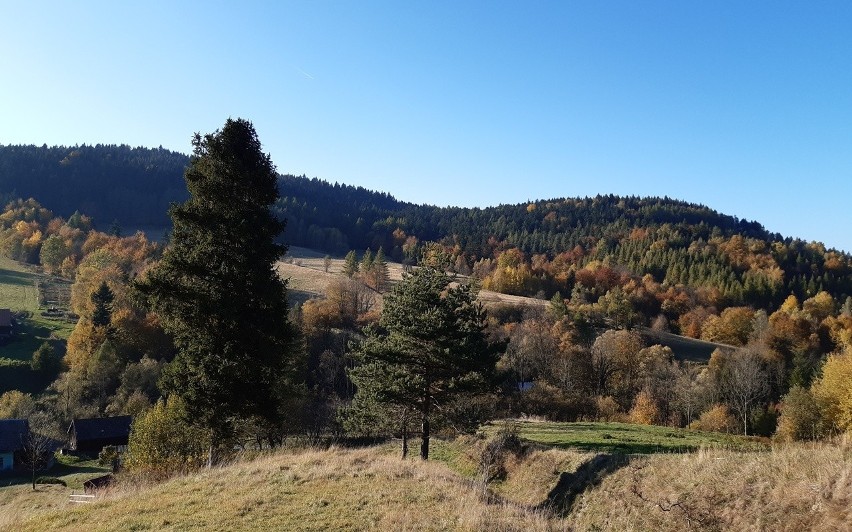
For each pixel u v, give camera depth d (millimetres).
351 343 26000
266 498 12430
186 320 18094
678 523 10562
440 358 22625
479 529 9930
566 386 61938
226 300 17859
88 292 83250
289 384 37375
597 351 69750
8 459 48906
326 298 95500
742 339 89812
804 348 72562
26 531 11000
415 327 22438
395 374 23062
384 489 13148
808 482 9203
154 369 65438
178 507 11992
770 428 53406
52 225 129000
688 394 57969
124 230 157250
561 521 11938
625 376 69750
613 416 51875
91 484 30812
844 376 39781
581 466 18484
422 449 23469
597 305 98000
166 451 27297
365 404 24297
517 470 21594
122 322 72875
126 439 57281
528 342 69750
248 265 18500
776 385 66375
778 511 9109
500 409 47781
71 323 87812
